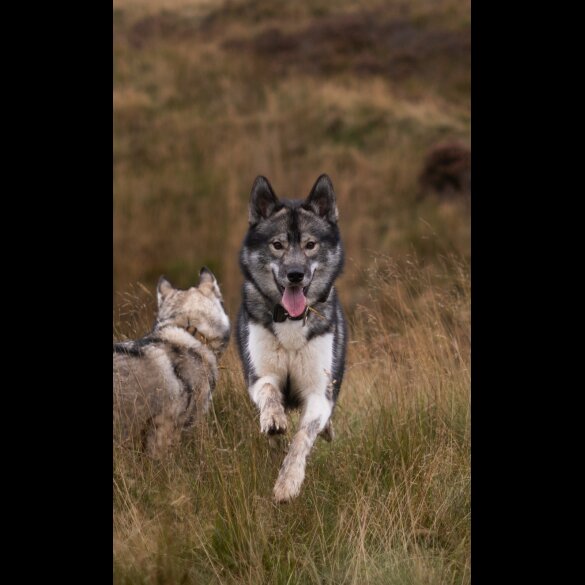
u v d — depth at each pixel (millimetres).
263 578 5262
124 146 30438
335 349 7082
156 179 28203
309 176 28375
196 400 7156
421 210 25500
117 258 23891
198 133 31250
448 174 26719
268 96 33500
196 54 36906
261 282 7031
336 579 5383
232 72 35531
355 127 31000
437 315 9094
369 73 34844
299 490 5910
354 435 7215
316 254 7012
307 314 6801
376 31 37125
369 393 8109
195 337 7457
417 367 8039
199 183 28078
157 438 6871
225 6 41312
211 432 6527
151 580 5023
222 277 23453
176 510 5695
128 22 40875
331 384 6902
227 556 5496
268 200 7156
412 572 5301
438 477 6355
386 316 9875
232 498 5742
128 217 25891
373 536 5680
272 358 6871
